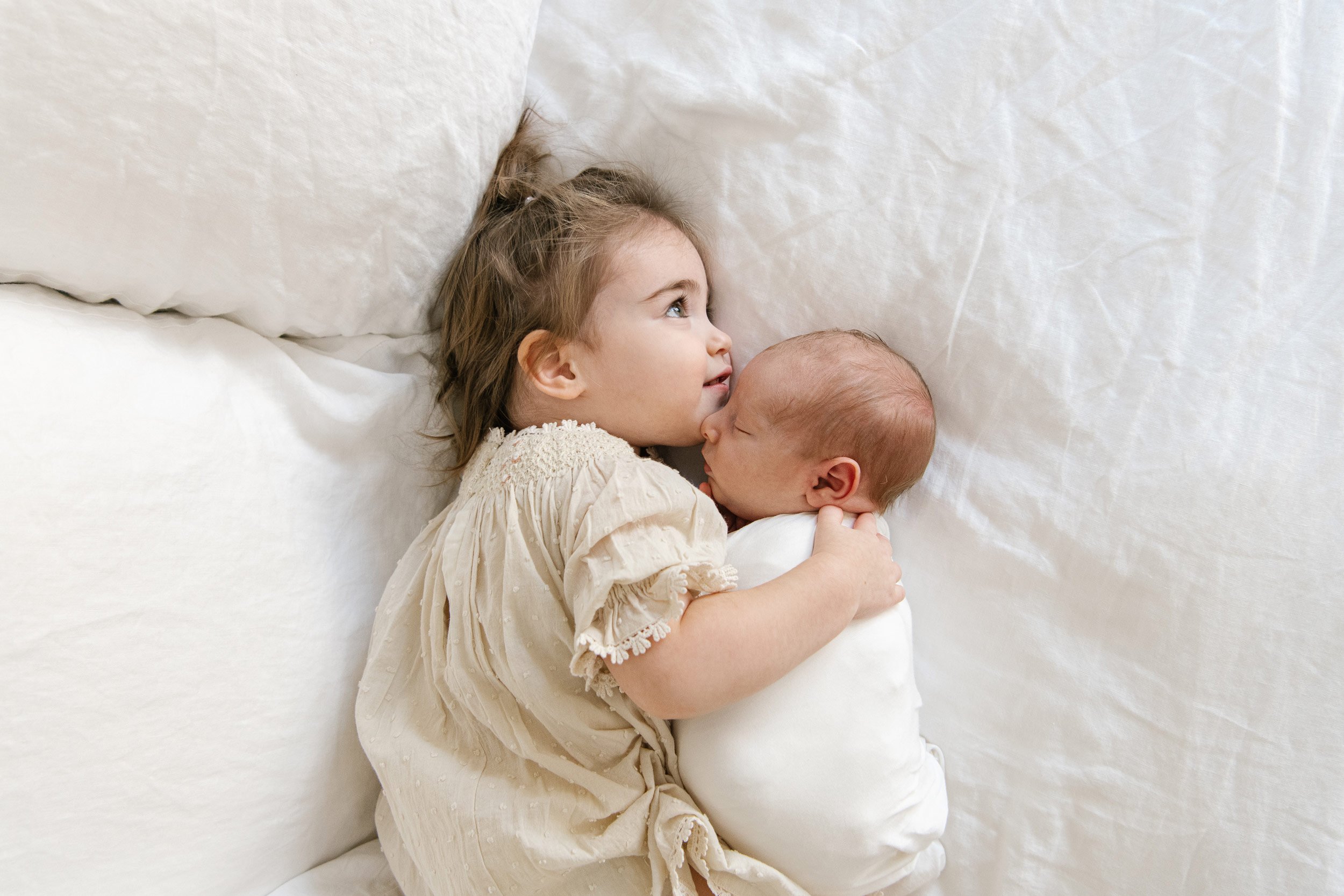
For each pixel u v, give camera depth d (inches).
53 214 25.8
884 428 30.5
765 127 34.6
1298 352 30.0
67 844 26.0
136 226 27.0
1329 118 30.7
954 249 32.9
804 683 28.9
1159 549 30.3
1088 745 30.8
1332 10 31.3
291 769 31.0
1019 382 32.3
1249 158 31.1
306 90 27.5
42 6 23.4
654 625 25.9
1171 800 29.6
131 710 27.0
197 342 30.5
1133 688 30.5
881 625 30.2
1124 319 31.5
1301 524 29.1
